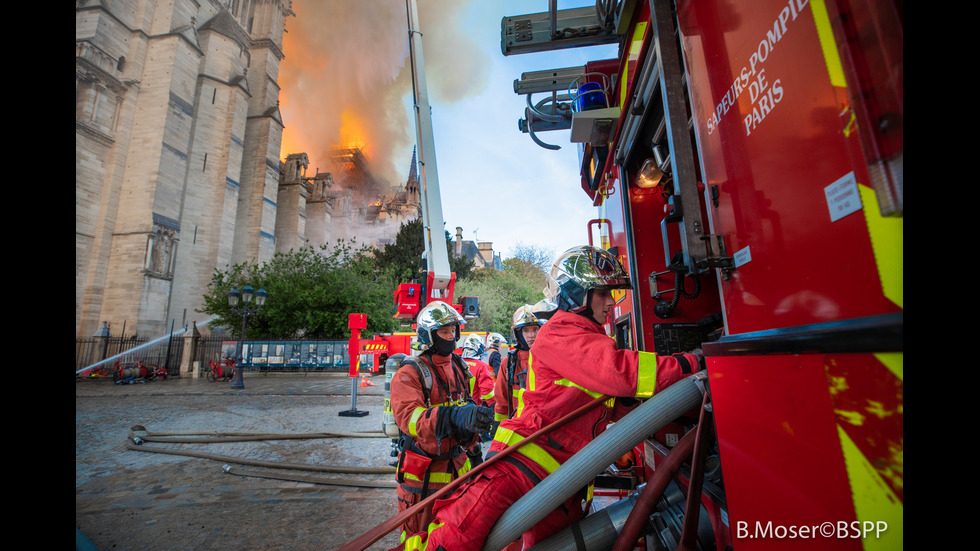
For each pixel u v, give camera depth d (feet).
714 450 4.58
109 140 88.63
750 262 2.98
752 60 2.93
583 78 10.03
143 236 87.35
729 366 2.91
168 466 16.05
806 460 2.19
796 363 2.30
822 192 2.20
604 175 10.52
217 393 40.78
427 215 21.40
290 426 23.12
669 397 4.03
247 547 9.51
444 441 7.03
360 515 11.27
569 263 5.06
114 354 80.07
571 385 4.66
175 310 94.84
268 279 73.05
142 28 95.66
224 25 113.60
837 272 2.09
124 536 10.09
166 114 92.99
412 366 7.36
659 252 8.02
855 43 1.92
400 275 89.81
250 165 124.77
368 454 17.21
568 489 4.00
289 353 62.85
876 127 1.81
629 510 4.60
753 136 2.92
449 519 4.45
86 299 83.15
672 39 4.82
